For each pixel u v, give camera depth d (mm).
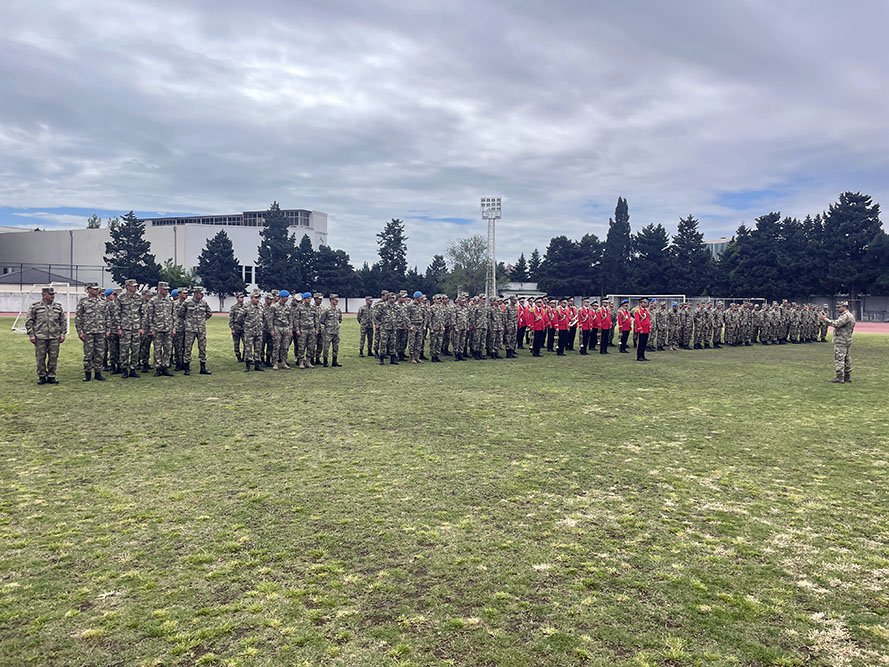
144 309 16234
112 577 4805
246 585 4695
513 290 78375
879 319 57719
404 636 4020
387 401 12609
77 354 20094
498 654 3824
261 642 3938
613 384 15406
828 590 4711
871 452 8805
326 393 13578
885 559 5262
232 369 18016
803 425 10617
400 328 20109
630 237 69750
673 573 4965
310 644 3918
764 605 4473
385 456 8344
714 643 3980
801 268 59312
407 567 5023
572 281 68938
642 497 6805
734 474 7676
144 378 15781
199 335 16781
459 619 4227
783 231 62750
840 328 16297
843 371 16312
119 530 5727
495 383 15375
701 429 10234
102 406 11758
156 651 3836
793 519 6172
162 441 9055
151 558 5145
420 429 10023
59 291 53562
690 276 64062
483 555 5266
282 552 5277
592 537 5680
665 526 5969
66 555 5184
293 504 6457
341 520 6020
